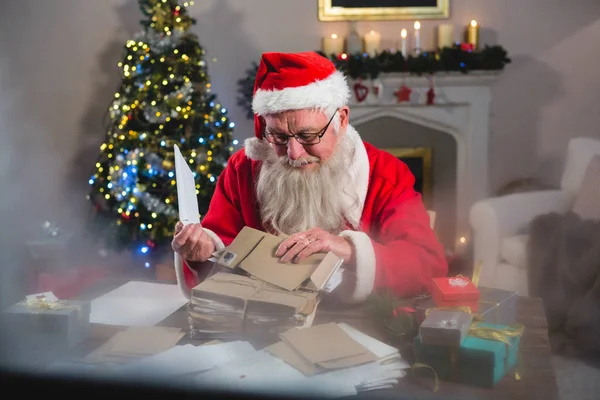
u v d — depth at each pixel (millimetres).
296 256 1420
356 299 1503
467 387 1131
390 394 1102
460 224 4156
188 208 1511
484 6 4070
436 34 4098
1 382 1128
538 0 4059
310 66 1586
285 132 1595
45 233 3752
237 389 1065
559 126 4156
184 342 1293
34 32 4133
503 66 3939
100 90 4160
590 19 4059
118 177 3518
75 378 1126
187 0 4047
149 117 3447
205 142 3494
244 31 4113
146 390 1115
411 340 1273
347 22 4086
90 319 1472
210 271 1583
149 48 3527
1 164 4195
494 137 4176
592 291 2764
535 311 1498
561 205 3199
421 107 4047
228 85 4152
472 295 1329
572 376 2459
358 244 1489
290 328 1264
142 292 1684
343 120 1710
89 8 4105
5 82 4164
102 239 3998
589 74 4102
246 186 1809
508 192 4016
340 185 1700
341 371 1118
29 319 1249
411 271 1563
